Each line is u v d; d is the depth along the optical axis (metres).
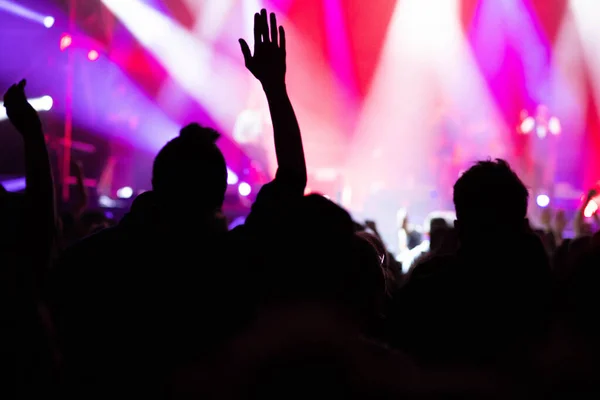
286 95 2.41
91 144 11.59
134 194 10.64
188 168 1.92
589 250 1.69
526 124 12.88
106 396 1.85
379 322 2.10
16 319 1.62
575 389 1.65
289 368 1.49
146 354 1.84
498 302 1.93
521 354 1.85
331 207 1.64
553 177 12.76
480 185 2.03
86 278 1.93
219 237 1.95
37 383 1.60
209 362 1.72
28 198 2.12
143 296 1.87
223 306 1.84
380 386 1.50
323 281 1.56
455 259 2.07
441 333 1.95
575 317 1.66
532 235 2.05
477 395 1.64
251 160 11.95
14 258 1.72
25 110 2.22
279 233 1.62
